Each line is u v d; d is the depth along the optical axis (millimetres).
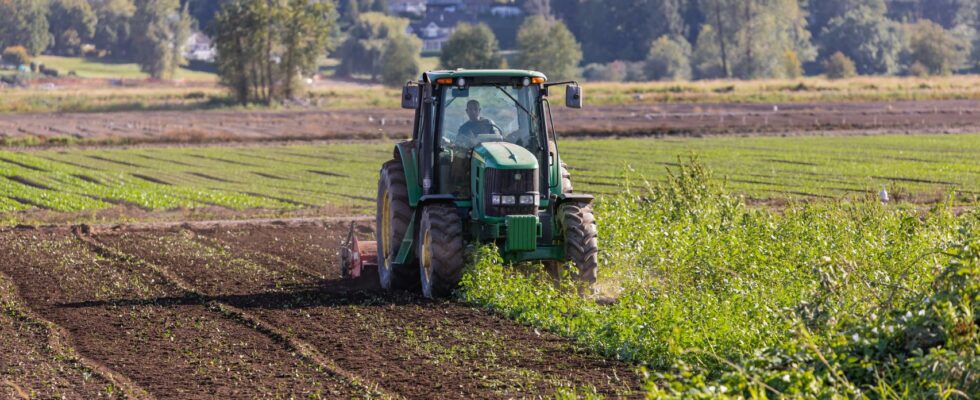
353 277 36531
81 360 24062
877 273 25266
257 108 179500
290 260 41656
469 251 31000
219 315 29422
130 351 25078
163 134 117438
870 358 17688
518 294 28703
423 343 25156
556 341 25219
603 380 21516
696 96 173500
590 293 30562
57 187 73375
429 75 32281
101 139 115188
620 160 88125
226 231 51125
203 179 80375
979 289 17625
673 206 40344
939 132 112938
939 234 30797
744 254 30656
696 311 23891
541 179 32312
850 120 128500
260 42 188000
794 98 168750
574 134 117750
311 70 194250
